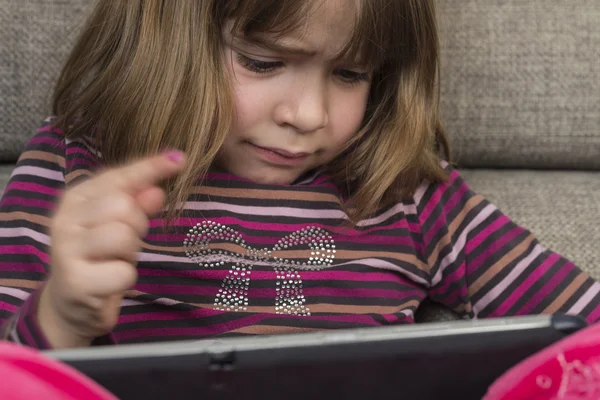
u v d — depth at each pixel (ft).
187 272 2.42
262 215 2.53
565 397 1.31
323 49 2.22
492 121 3.23
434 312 2.81
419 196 2.79
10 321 1.87
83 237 1.63
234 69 2.34
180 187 2.42
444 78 3.18
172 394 1.31
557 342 1.39
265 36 2.18
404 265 2.64
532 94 3.22
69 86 2.69
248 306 2.43
